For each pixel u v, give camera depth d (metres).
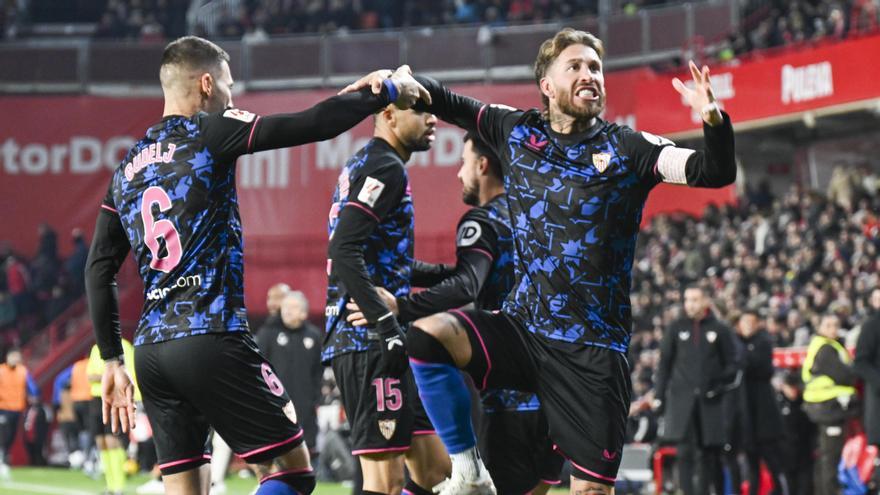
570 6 40.00
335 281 8.22
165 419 6.90
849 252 24.41
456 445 6.66
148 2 45.19
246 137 6.64
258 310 36.00
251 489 20.59
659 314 24.61
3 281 37.22
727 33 34.22
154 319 6.75
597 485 6.51
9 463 29.17
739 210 29.88
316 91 37.34
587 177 6.57
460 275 7.82
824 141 33.00
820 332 15.98
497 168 8.47
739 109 30.47
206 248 6.68
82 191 37.19
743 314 16.27
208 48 7.10
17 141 37.19
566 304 6.57
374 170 7.67
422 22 42.44
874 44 27.33
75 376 25.14
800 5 31.84
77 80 38.03
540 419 8.16
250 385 6.74
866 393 14.74
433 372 6.52
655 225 31.95
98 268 7.16
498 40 37.19
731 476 16.31
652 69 34.91
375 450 7.99
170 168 6.74
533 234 6.69
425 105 7.34
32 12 47.84
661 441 16.91
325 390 24.19
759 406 15.96
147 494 19.14
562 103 6.71
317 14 42.53
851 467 15.45
